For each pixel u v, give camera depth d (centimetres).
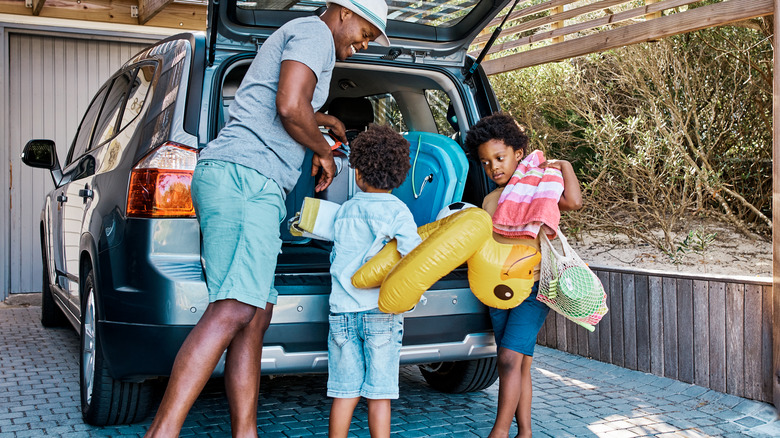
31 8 598
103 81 647
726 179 581
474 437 279
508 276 233
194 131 250
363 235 229
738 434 279
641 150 552
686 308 336
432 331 258
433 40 308
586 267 242
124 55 652
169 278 232
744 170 569
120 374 249
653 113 571
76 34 619
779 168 290
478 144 258
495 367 322
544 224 245
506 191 253
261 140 215
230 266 208
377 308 225
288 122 209
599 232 627
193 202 222
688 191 594
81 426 288
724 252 534
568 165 249
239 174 210
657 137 580
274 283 246
